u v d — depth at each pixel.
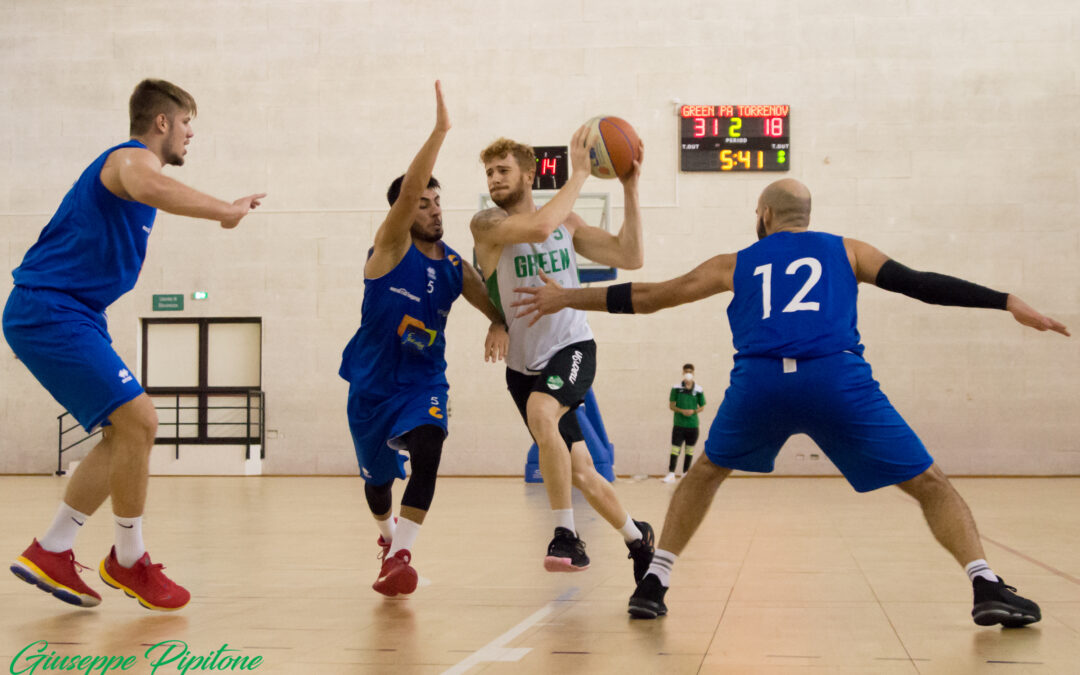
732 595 3.83
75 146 17.11
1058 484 13.23
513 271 4.10
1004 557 5.16
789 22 16.06
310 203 16.64
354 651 2.74
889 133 15.81
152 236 16.75
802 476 15.27
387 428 3.94
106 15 17.09
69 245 3.42
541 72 16.38
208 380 16.78
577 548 3.80
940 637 2.91
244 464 16.17
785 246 3.28
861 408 3.06
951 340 15.52
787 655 2.65
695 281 3.36
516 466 15.92
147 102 3.59
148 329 16.88
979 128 15.71
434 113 16.53
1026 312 2.97
